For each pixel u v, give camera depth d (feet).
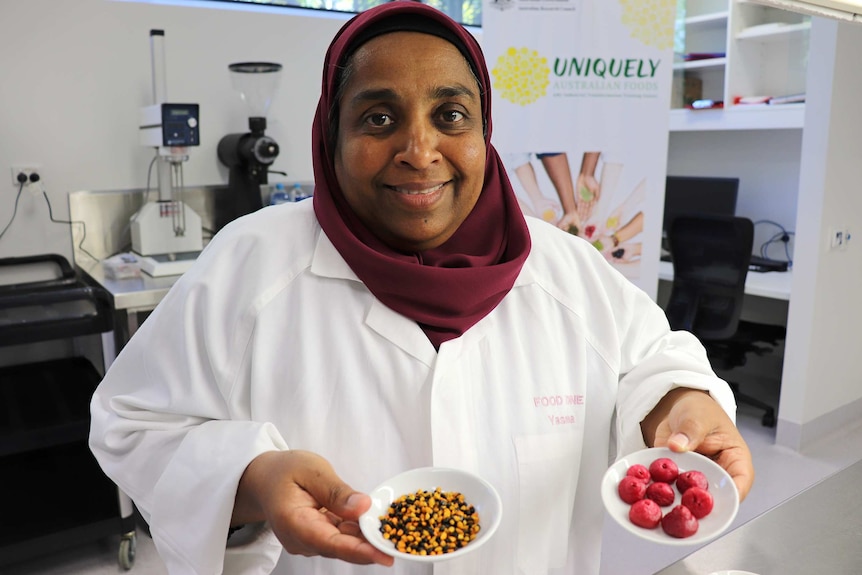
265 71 9.14
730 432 2.94
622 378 3.55
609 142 8.77
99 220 9.18
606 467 3.49
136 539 8.22
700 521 2.59
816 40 9.41
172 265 8.29
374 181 2.91
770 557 3.25
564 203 8.87
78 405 7.59
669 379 3.19
